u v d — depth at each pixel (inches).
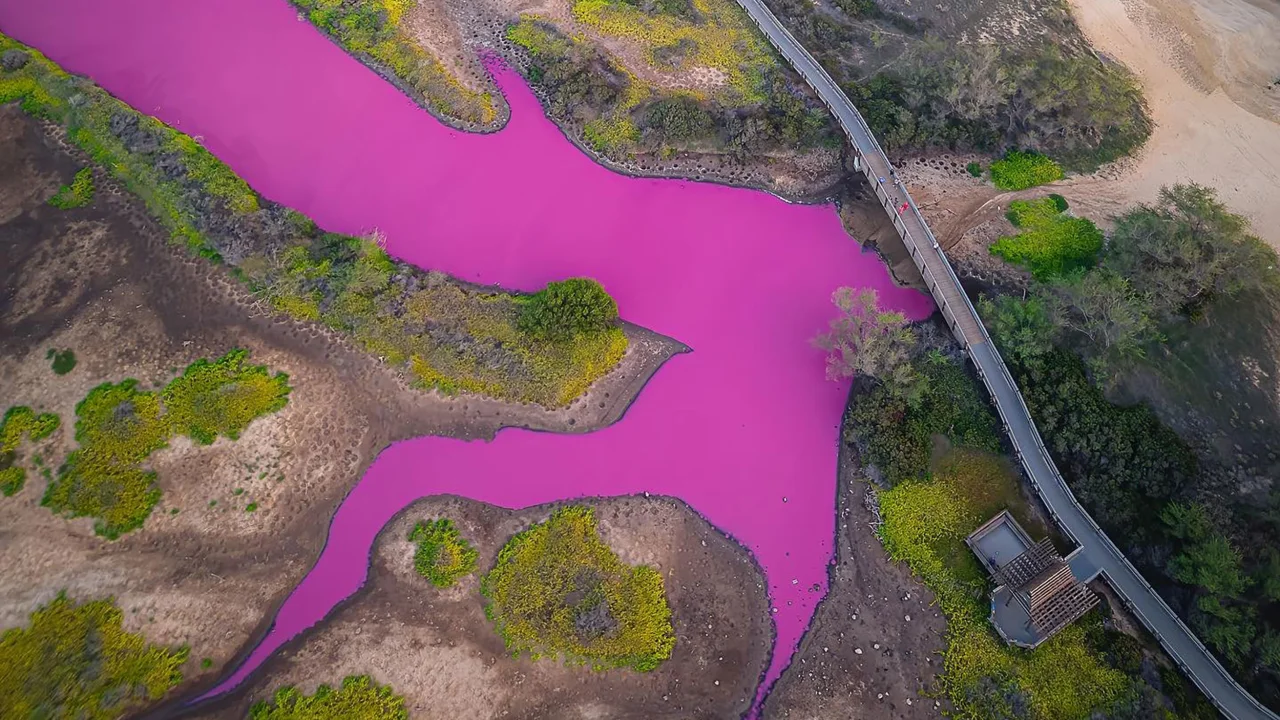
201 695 1545.3
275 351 1847.9
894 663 1589.6
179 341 1846.7
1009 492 1720.0
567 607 1615.4
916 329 1926.7
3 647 1518.2
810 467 1802.4
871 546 1704.0
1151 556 1617.9
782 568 1696.6
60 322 1852.9
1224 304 1865.2
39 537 1622.8
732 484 1779.0
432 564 1653.5
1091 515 1673.2
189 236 1964.8
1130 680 1520.7
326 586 1652.3
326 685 1539.1
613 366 1872.5
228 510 1686.8
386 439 1790.1
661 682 1576.0
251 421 1758.1
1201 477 1668.3
